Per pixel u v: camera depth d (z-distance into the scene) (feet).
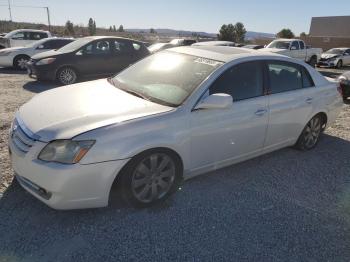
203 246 9.69
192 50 14.37
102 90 12.98
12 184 12.03
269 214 11.46
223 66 12.59
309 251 9.84
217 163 12.87
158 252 9.33
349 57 78.07
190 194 12.33
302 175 14.60
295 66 15.57
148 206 11.25
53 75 33.24
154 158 10.85
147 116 10.61
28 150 9.77
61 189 9.45
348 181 14.33
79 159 9.41
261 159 15.96
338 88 18.01
